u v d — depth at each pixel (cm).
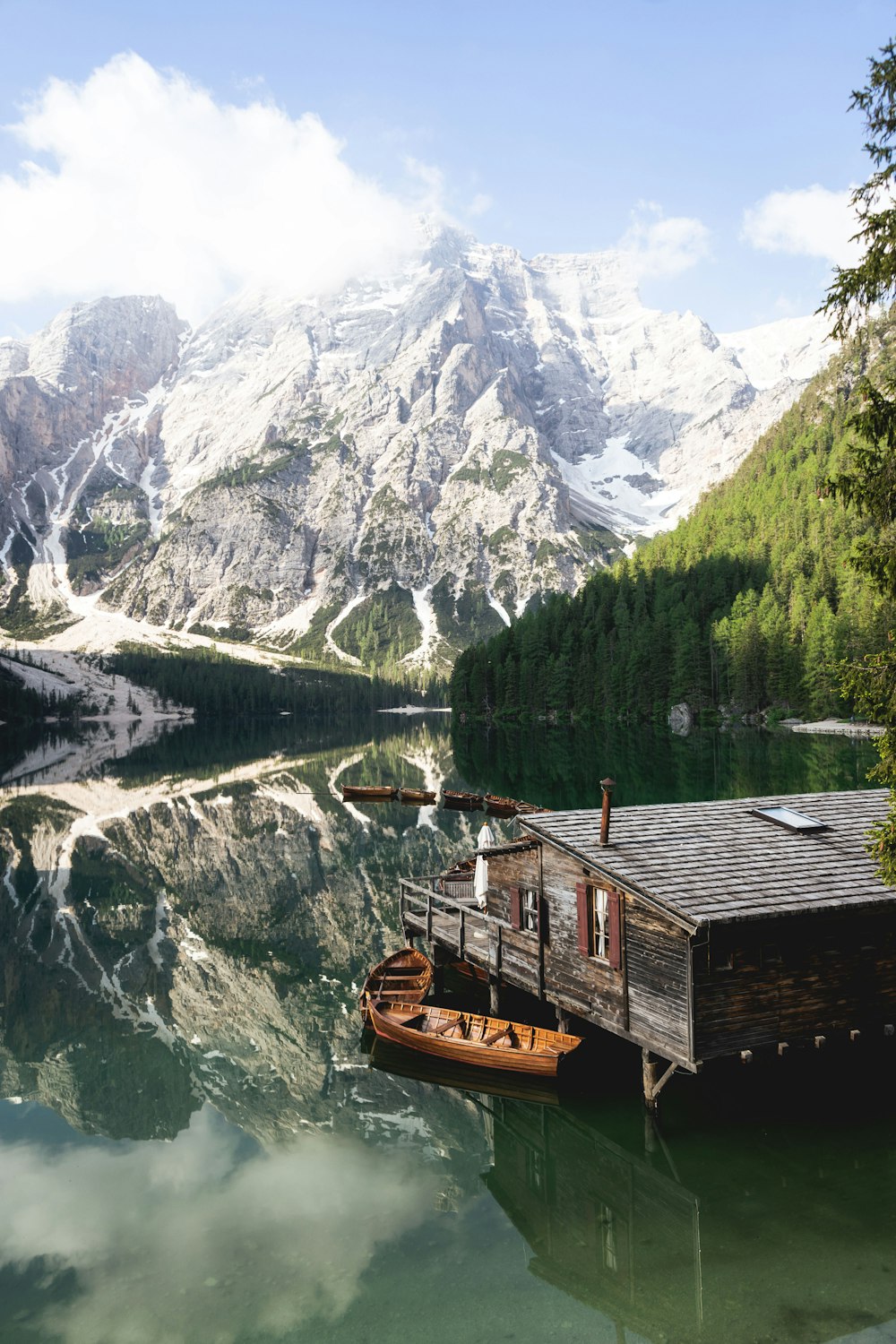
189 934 3988
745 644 14812
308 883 4872
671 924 1912
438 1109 2267
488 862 2697
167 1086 2453
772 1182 1759
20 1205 1834
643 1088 2109
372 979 2948
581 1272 1518
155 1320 1434
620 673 16875
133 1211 1792
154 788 9444
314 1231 1695
